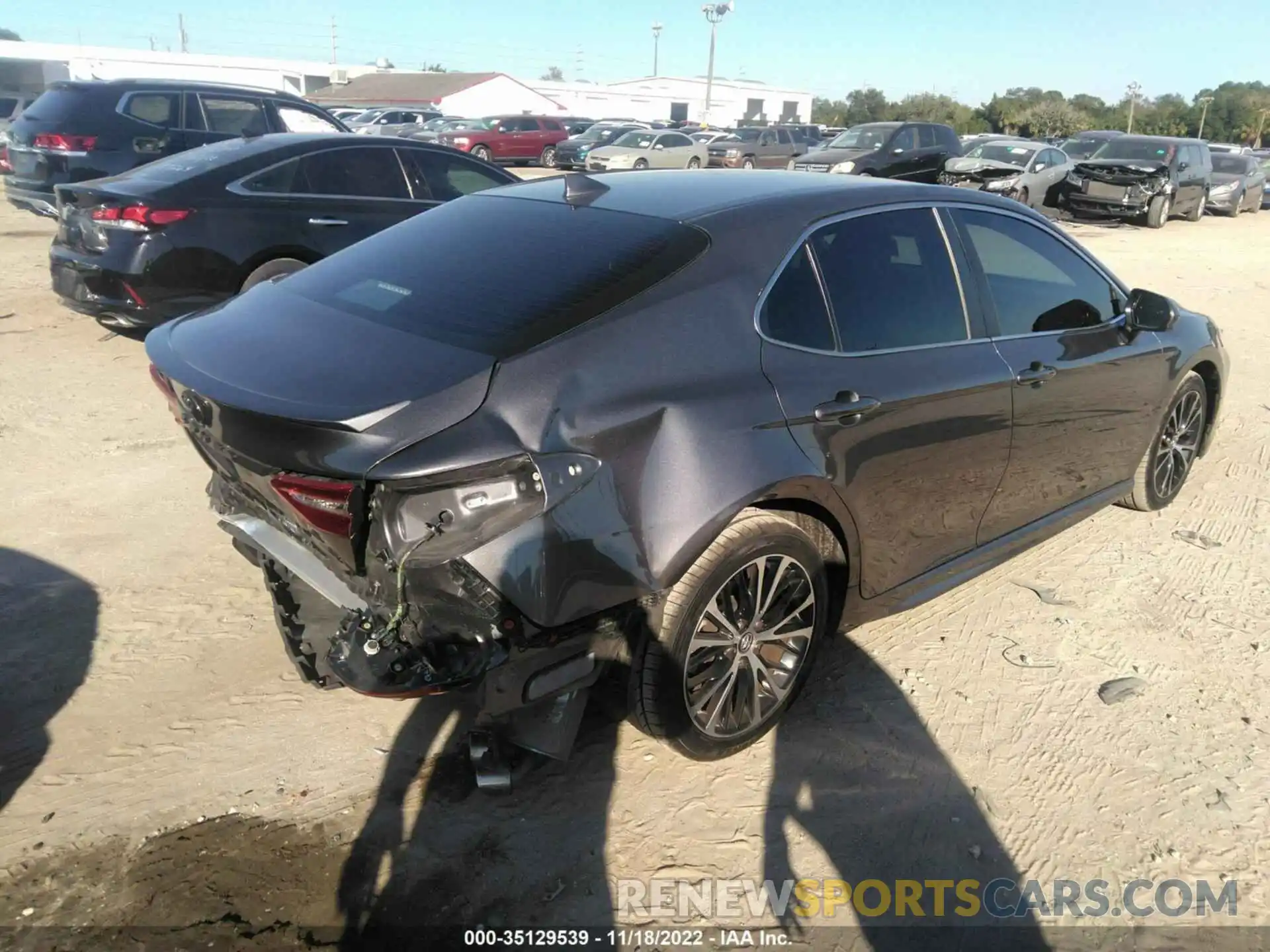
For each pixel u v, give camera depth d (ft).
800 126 115.96
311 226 22.85
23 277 31.71
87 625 11.88
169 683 10.87
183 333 9.70
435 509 7.47
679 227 9.57
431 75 198.90
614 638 8.57
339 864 8.52
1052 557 15.01
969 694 11.32
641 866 8.66
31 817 8.87
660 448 8.31
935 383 10.62
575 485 7.74
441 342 8.29
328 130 39.29
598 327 8.37
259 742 10.01
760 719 10.01
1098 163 64.28
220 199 21.56
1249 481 18.57
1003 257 12.32
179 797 9.20
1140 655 12.28
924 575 11.67
